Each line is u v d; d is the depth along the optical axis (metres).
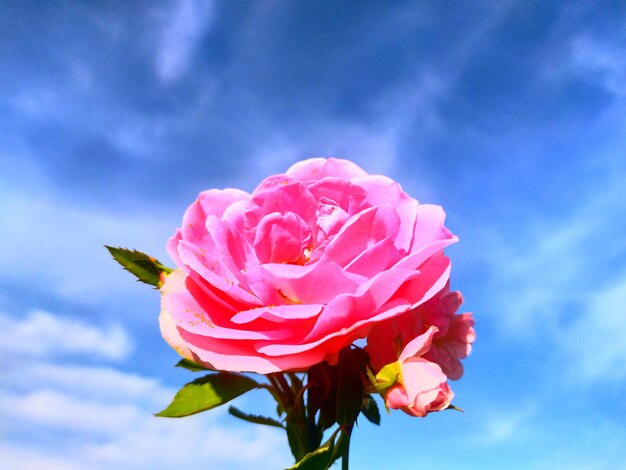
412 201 0.21
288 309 0.18
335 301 0.17
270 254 0.20
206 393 0.19
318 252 0.20
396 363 0.18
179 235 0.21
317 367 0.20
